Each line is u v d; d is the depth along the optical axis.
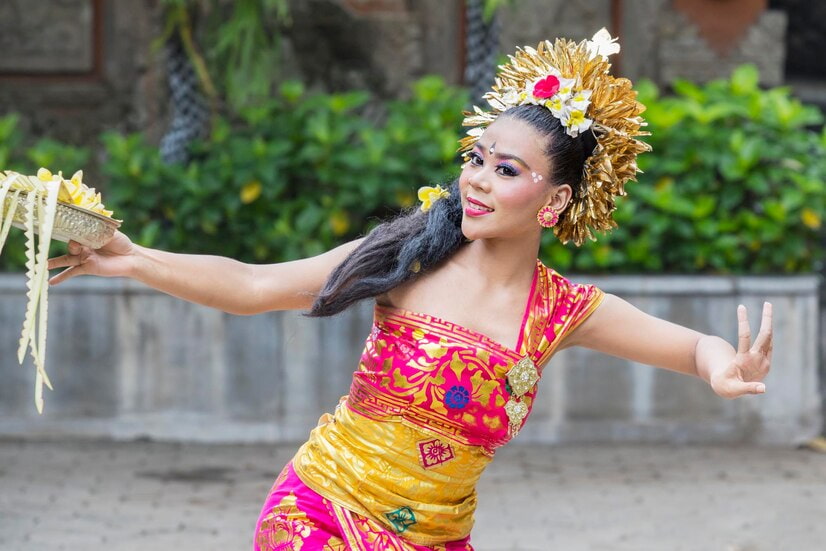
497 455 14.39
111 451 14.30
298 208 15.26
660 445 14.91
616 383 14.89
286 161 15.03
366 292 5.65
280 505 5.92
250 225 15.16
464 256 5.81
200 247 15.23
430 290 5.73
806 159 15.45
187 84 15.63
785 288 14.98
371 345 5.78
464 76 18.36
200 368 14.82
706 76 18.55
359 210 15.23
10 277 14.68
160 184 15.16
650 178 15.50
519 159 5.54
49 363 14.73
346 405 5.90
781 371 15.05
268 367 14.84
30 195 5.42
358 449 5.75
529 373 5.68
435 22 18.31
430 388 5.57
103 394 14.81
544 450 14.65
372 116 18.25
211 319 14.79
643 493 12.77
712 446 14.93
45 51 18.06
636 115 5.79
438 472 5.70
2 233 5.39
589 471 13.68
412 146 15.30
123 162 15.27
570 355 14.83
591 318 6.02
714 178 15.40
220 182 14.94
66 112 18.19
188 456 14.13
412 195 15.14
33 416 14.77
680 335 6.05
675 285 14.92
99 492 12.55
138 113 18.14
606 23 18.42
